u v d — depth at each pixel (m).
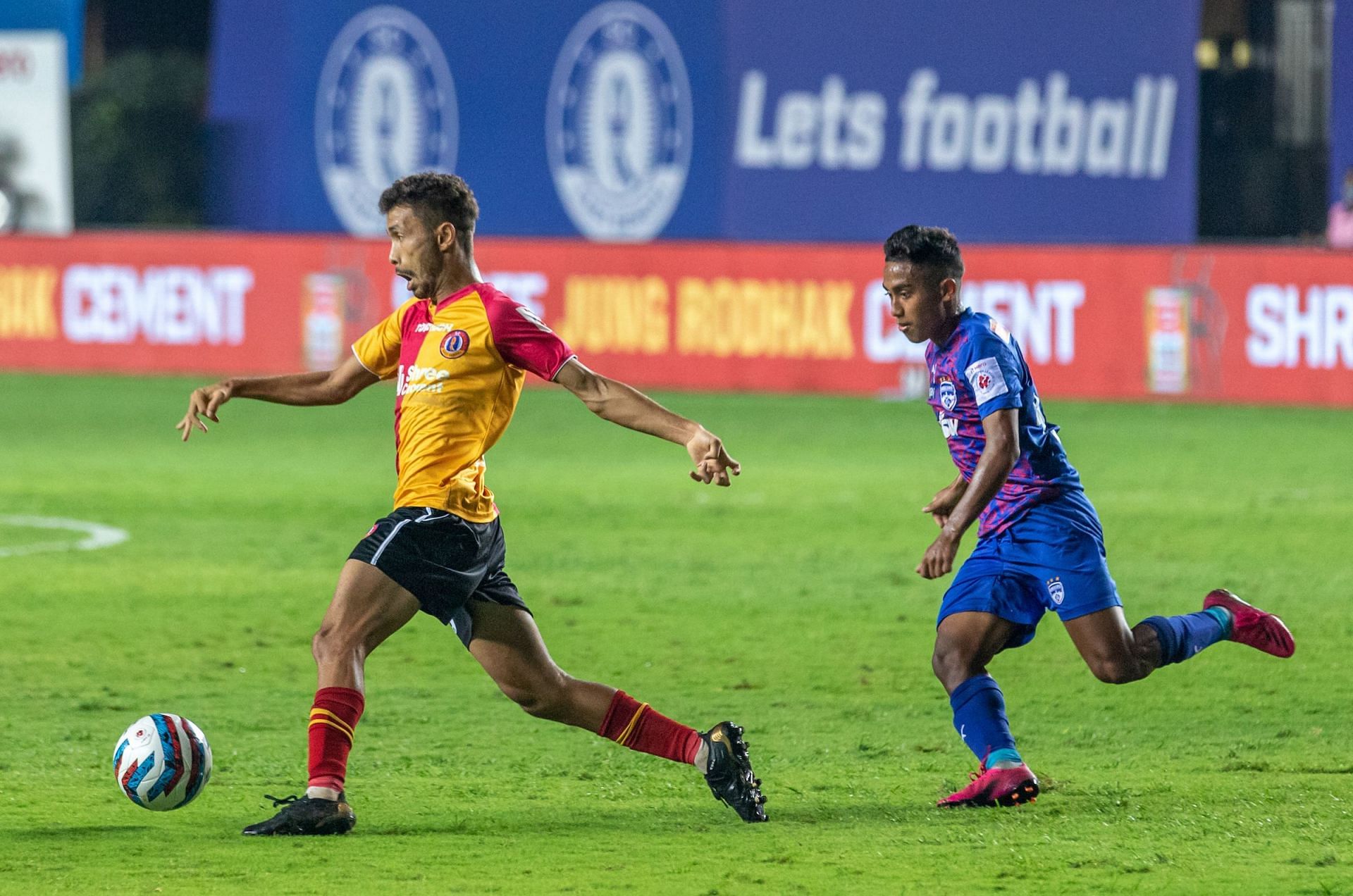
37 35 101.44
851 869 18.56
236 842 19.80
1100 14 94.56
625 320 90.62
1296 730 26.98
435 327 20.70
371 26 97.88
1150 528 50.66
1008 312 87.44
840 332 89.50
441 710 28.56
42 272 96.50
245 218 100.38
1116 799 21.94
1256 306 85.38
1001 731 21.61
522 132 97.38
